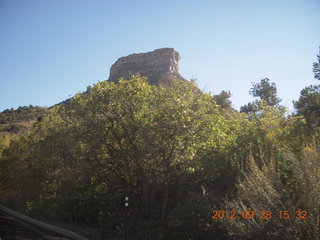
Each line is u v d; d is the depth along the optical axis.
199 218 8.52
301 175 6.32
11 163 20.61
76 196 13.59
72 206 13.65
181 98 10.73
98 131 10.99
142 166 11.06
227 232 7.48
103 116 11.25
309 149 6.76
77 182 12.80
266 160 8.85
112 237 10.67
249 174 8.62
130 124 10.49
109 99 10.69
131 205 11.70
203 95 10.94
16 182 19.27
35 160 16.62
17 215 14.36
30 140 18.34
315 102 24.48
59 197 14.02
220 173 10.49
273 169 7.23
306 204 6.05
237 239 6.82
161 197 12.06
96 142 11.20
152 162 10.98
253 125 12.23
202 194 9.20
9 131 55.69
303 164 6.53
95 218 12.62
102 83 11.57
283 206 6.20
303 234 5.86
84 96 11.75
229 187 9.50
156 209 11.04
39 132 17.45
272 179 6.91
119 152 11.18
